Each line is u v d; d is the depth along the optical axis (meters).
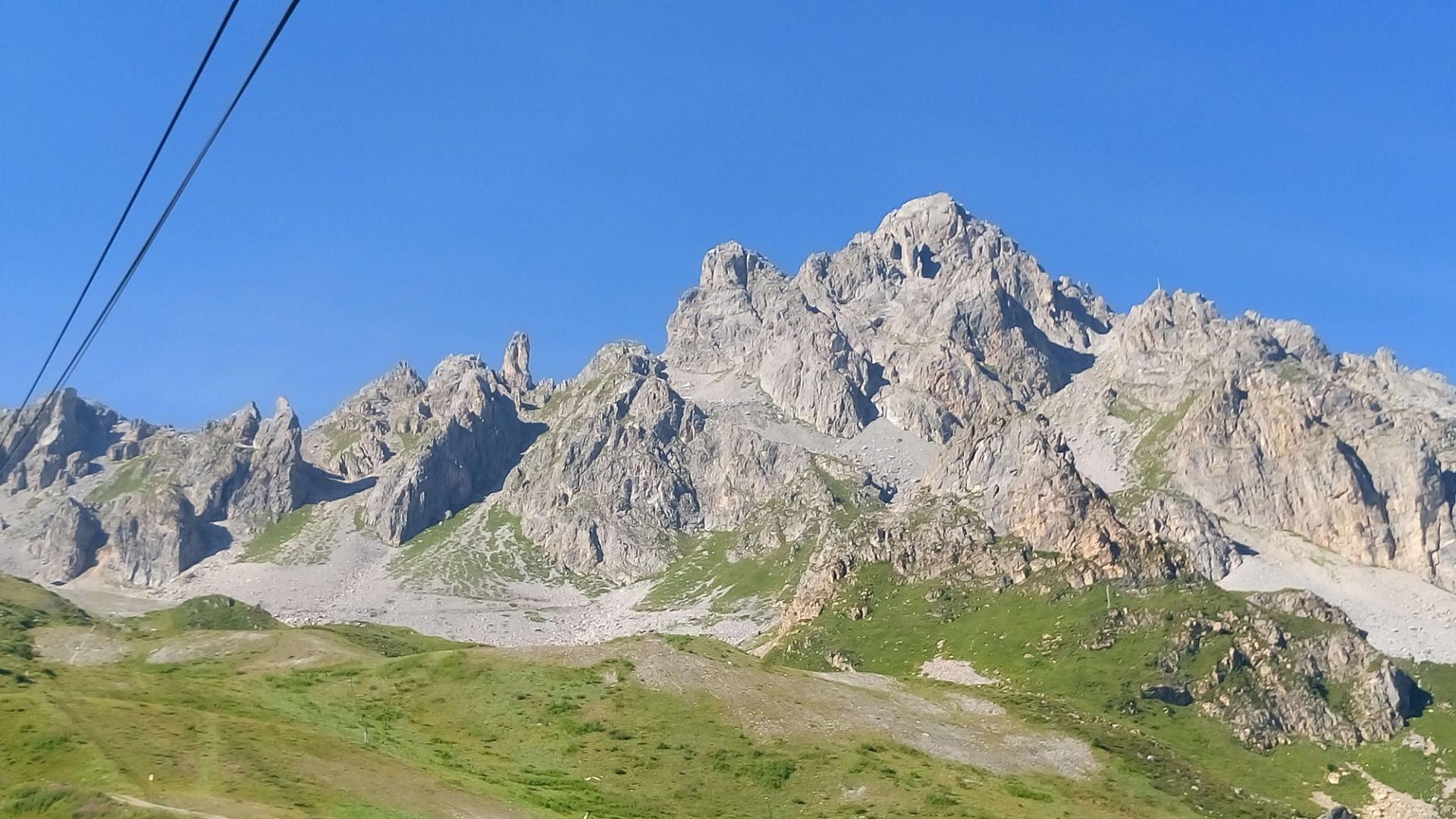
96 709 140.12
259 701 168.75
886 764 175.75
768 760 169.88
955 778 175.75
